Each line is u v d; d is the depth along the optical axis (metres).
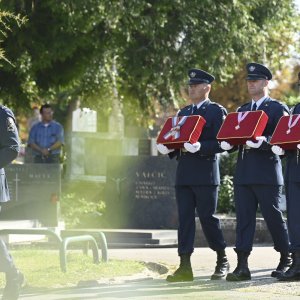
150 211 44.03
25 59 46.94
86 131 64.81
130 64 52.66
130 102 59.59
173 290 22.56
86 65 52.38
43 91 53.28
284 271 24.77
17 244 36.19
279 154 23.59
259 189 24.34
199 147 24.45
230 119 24.25
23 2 45.31
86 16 46.91
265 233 39.03
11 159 20.31
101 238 28.00
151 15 49.94
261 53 59.00
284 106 24.41
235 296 21.31
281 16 57.44
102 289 23.00
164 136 24.84
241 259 24.41
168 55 52.38
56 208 41.62
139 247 38.69
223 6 51.94
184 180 24.97
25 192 41.78
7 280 20.09
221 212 45.00
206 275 26.09
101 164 61.47
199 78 25.17
